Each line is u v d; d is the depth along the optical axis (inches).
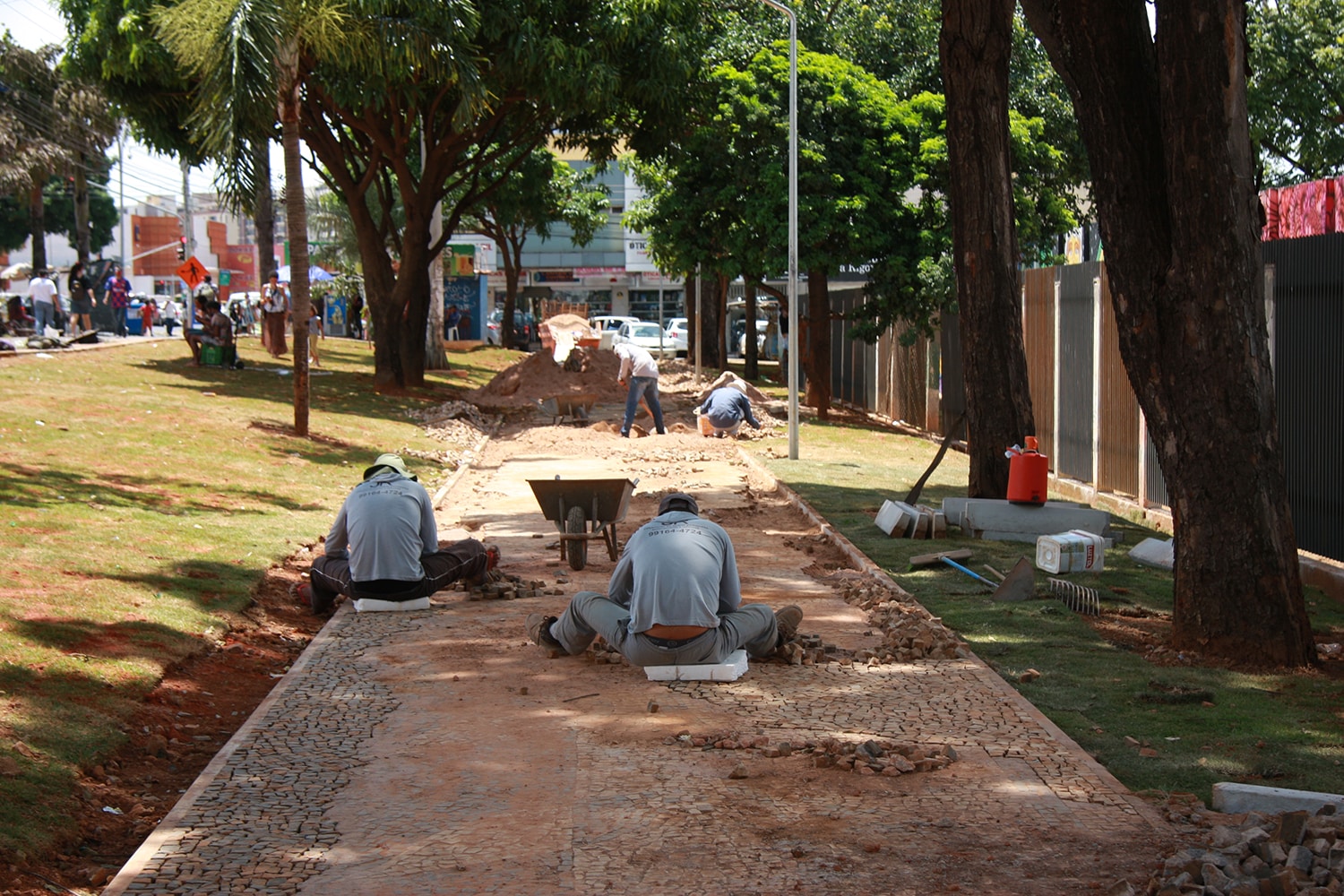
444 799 215.0
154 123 1074.7
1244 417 315.0
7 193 2084.2
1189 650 321.7
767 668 304.0
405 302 1125.7
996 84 546.9
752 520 567.2
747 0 1259.8
